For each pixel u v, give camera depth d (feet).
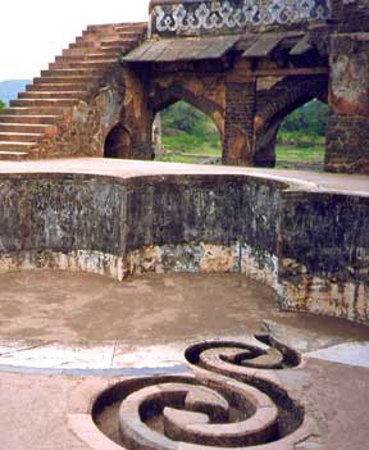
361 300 20.97
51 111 38.14
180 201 27.14
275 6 41.98
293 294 22.24
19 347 18.48
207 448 12.01
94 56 43.52
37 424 12.69
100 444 11.92
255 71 42.93
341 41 34.24
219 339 19.25
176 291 24.75
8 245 26.48
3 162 31.89
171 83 45.83
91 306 22.65
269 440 13.11
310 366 16.37
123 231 25.66
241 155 44.21
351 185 24.85
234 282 26.18
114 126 42.96
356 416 13.37
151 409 14.38
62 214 26.81
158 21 45.39
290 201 21.88
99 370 15.79
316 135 88.43
